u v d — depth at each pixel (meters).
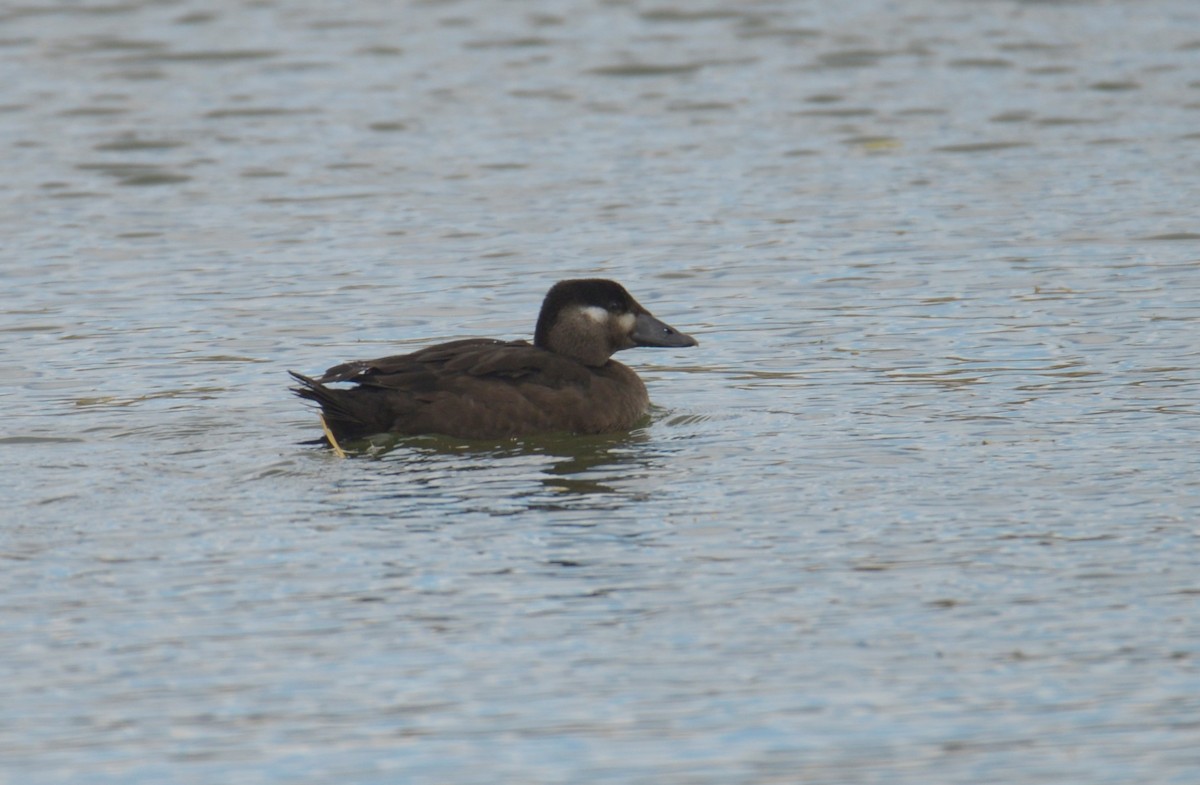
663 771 8.02
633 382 13.79
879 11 32.00
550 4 32.69
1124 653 9.09
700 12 31.95
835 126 24.69
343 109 25.75
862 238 19.42
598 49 29.31
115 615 9.73
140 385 14.66
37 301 17.38
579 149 23.62
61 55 28.81
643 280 18.05
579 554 10.54
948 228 19.72
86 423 13.49
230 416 13.72
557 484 11.91
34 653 9.27
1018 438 12.78
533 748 8.23
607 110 25.69
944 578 10.09
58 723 8.55
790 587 10.00
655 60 28.55
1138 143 23.27
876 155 23.16
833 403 13.95
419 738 8.36
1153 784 7.84
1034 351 15.26
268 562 10.47
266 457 12.58
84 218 20.62
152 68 28.05
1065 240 19.06
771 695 8.72
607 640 9.34
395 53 29.09
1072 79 26.92
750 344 15.88
